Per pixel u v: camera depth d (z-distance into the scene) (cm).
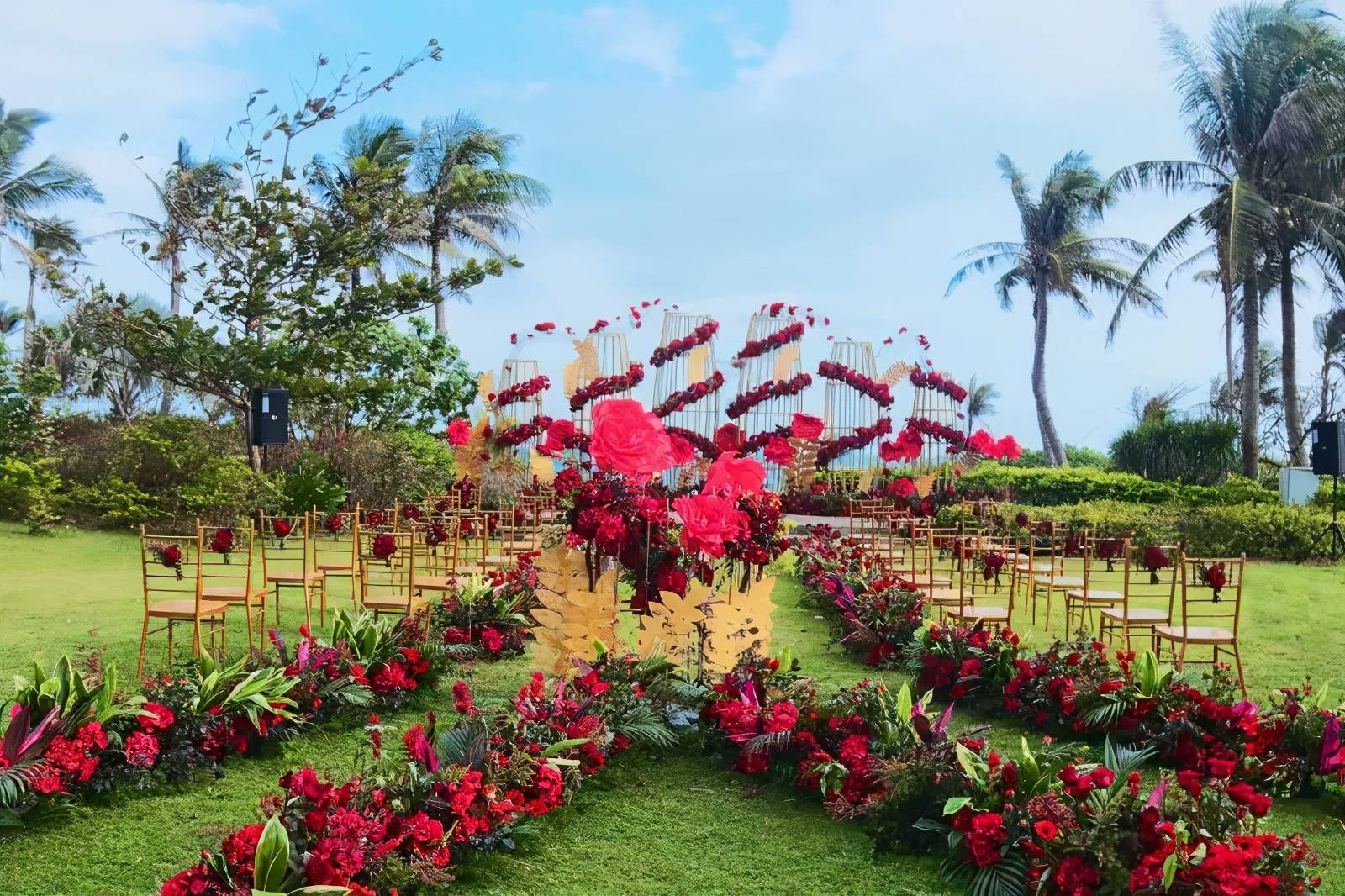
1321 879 335
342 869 299
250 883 293
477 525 984
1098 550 866
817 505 1501
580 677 486
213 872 298
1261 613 889
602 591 524
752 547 510
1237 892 287
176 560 594
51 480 1395
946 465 1744
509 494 1622
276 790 432
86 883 347
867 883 353
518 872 361
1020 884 327
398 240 2120
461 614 687
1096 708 497
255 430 1528
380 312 1806
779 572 1088
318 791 326
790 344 1582
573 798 426
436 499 1384
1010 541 1185
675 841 390
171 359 1664
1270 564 1260
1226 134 2086
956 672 579
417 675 582
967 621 684
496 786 381
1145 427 2261
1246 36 2034
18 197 2719
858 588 784
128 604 845
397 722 529
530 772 393
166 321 1633
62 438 1655
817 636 770
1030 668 536
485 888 348
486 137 2777
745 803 429
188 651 672
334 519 977
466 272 1786
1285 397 2141
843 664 677
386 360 2139
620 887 351
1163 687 491
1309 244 2127
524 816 389
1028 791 354
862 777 397
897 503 1499
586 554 521
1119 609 803
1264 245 2145
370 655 563
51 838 381
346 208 1808
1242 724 449
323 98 1689
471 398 2331
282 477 1565
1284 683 642
